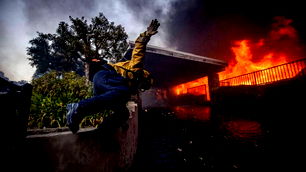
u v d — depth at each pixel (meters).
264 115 8.20
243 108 10.40
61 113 2.55
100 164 2.00
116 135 2.39
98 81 1.81
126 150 2.86
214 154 3.69
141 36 2.00
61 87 4.00
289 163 2.85
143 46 1.99
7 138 1.31
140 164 3.36
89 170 1.82
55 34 10.12
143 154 4.00
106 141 2.14
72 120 1.54
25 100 1.50
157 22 2.00
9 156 1.29
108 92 1.71
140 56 1.97
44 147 1.46
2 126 1.30
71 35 9.93
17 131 1.37
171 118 10.08
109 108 1.94
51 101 2.72
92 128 2.13
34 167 1.38
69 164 1.62
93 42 10.32
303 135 4.18
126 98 1.89
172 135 5.86
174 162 3.40
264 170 2.74
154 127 7.54
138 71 1.94
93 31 10.08
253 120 7.34
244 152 3.62
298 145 3.57
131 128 3.32
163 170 3.03
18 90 1.49
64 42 9.92
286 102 7.89
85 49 9.75
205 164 3.20
